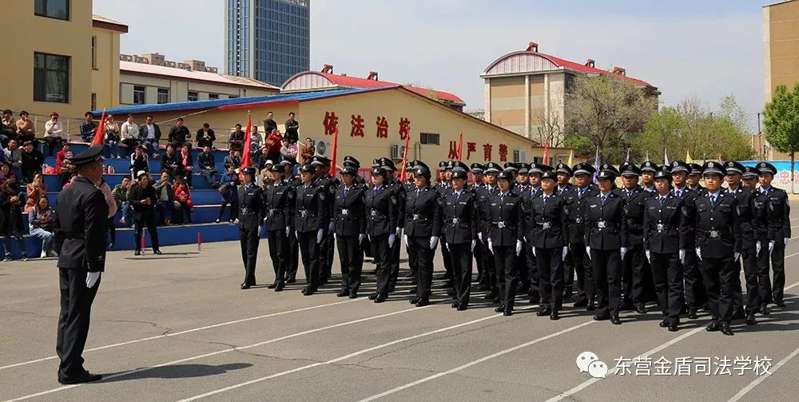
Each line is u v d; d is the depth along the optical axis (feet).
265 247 65.77
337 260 56.90
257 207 43.06
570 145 174.81
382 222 38.60
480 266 42.91
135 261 56.13
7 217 56.03
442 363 25.43
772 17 196.34
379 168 39.14
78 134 96.73
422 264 37.35
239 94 177.68
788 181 167.63
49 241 57.88
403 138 108.88
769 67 197.16
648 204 32.94
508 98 213.87
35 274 48.60
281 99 96.02
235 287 43.52
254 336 29.96
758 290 34.47
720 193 30.73
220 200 80.84
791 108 158.92
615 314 32.65
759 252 34.68
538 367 24.85
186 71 176.04
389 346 28.07
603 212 33.04
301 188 41.24
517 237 34.88
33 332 30.89
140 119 108.58
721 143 182.09
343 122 99.66
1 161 64.85
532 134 208.64
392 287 42.37
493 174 39.04
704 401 21.12
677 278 31.55
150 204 59.93
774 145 163.63
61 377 23.06
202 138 86.89
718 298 31.07
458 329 31.35
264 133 92.53
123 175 77.05
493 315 34.76
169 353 27.12
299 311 35.73
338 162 98.53
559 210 33.96
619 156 181.37
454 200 36.29
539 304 37.29
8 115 72.59
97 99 131.95
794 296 40.14
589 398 21.40
